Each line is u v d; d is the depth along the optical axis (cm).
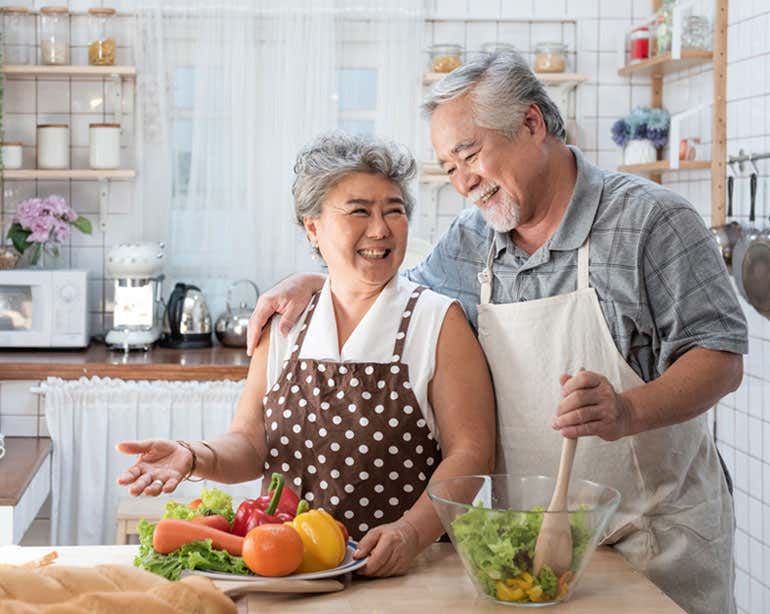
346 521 179
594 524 146
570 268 181
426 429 180
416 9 427
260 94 429
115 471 374
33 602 120
